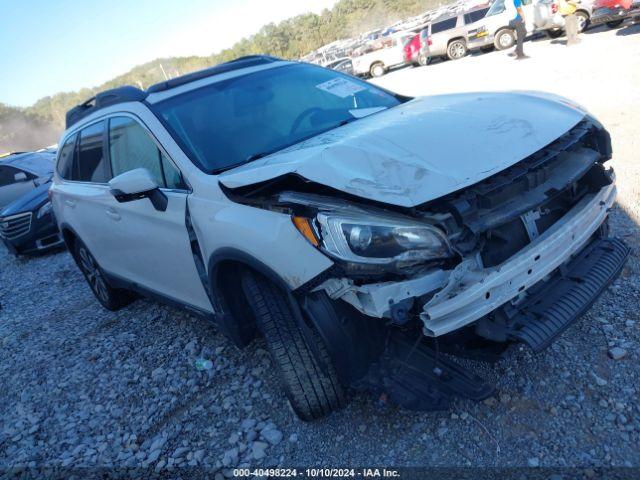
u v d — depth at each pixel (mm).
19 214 8625
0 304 6828
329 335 2355
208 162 3035
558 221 2492
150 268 3717
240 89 3564
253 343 3791
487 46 18500
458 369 2387
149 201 3330
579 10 12977
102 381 3957
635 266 3463
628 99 7281
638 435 2268
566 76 9828
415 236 2158
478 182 2244
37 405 3895
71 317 5574
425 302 2180
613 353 2725
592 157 2625
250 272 2664
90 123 4180
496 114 2691
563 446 2301
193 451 2930
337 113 3461
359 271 2178
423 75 17266
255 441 2854
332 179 2295
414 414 2689
